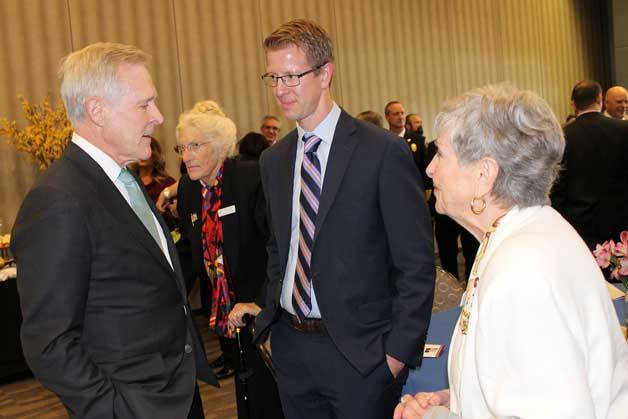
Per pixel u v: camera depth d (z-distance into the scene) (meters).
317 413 1.98
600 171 4.05
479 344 1.02
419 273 1.79
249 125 7.12
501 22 10.07
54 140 5.26
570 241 1.07
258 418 2.57
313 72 1.83
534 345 0.96
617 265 1.98
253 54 7.17
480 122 1.15
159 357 1.59
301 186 1.91
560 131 1.16
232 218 2.52
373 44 8.43
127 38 6.31
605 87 12.00
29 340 1.44
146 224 1.72
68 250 1.45
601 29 11.94
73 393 1.44
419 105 8.92
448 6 9.30
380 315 1.85
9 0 5.68
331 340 1.87
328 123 1.89
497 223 1.15
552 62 10.99
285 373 1.99
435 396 1.41
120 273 1.55
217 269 2.63
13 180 5.59
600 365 1.01
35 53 5.79
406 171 1.81
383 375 1.82
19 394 4.21
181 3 6.66
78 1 6.02
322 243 1.83
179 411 1.59
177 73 6.62
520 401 0.95
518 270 0.99
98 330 1.54
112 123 1.59
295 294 1.91
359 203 1.80
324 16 7.91
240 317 2.42
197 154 2.53
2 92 5.62
